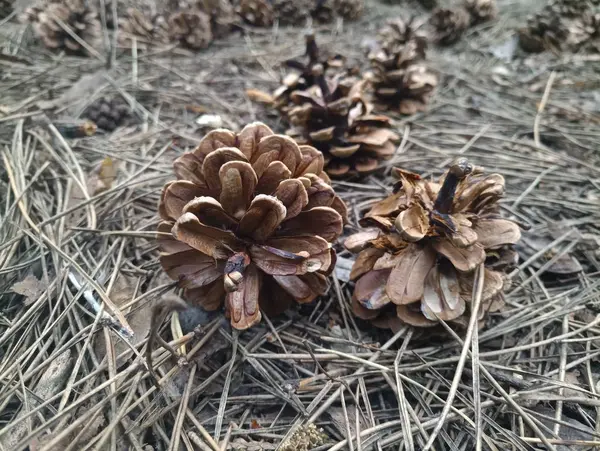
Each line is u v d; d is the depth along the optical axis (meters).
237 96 0.25
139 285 0.13
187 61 0.29
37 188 0.16
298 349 0.12
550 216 0.17
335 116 0.18
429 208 0.12
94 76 0.25
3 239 0.14
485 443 0.10
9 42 0.28
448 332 0.12
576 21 0.29
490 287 0.12
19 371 0.11
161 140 0.21
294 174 0.12
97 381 0.11
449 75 0.28
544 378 0.11
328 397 0.11
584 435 0.10
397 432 0.10
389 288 0.11
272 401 0.11
